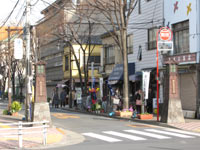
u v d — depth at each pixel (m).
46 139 13.02
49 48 62.47
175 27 25.02
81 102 33.28
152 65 27.55
